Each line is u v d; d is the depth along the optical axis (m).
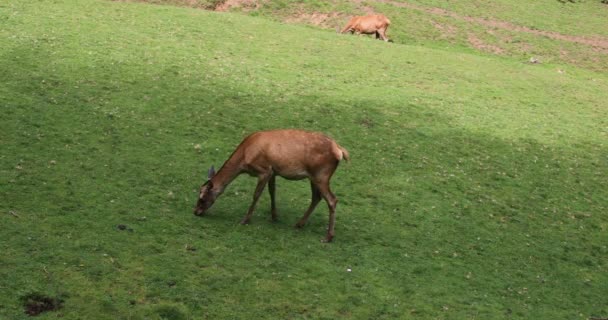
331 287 11.63
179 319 10.14
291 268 12.03
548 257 14.49
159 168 15.52
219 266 11.70
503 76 29.30
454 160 18.78
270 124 19.25
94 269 10.91
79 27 25.39
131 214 13.06
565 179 18.92
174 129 17.92
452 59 30.77
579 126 23.81
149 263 11.40
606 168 20.27
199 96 20.48
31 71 20.19
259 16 37.94
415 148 19.12
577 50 38.66
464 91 25.69
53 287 10.28
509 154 19.97
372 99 22.66
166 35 26.39
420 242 14.03
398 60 28.61
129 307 10.18
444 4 42.94
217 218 13.59
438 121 21.67
